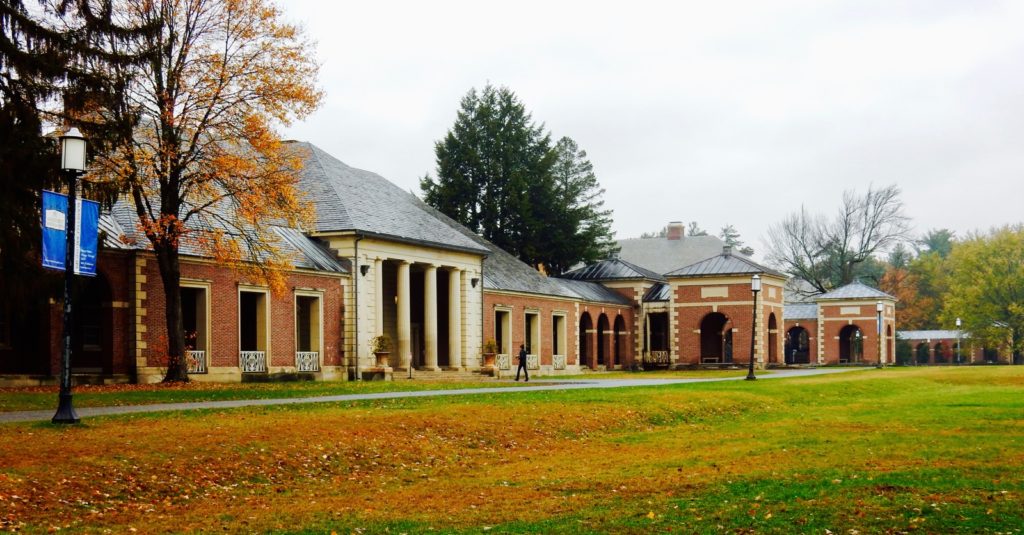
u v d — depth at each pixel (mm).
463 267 53719
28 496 13578
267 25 33875
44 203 18578
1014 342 91188
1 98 27250
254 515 13602
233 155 34094
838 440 20797
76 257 19078
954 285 98500
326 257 45250
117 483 14773
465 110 83438
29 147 26344
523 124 83375
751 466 17031
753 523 11867
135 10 32406
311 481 16547
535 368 62969
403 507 14102
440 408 24250
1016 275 90688
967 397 34438
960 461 16828
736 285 74500
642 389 33531
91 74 28578
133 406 23859
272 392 29797
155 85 32500
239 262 36562
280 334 41719
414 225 50969
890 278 119375
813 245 98938
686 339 76188
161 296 36344
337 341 45125
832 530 11414
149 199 37656
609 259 84125
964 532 11086
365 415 22078
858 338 96000
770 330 77750
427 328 51094
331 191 47625
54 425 18438
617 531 11773
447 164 82562
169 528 12711
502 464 18953
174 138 32781
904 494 13422
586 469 17531
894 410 29047
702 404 29438
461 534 11977
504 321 60344
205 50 33500
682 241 100938
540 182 83250
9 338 34219
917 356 103625
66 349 18906
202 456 16594
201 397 27109
